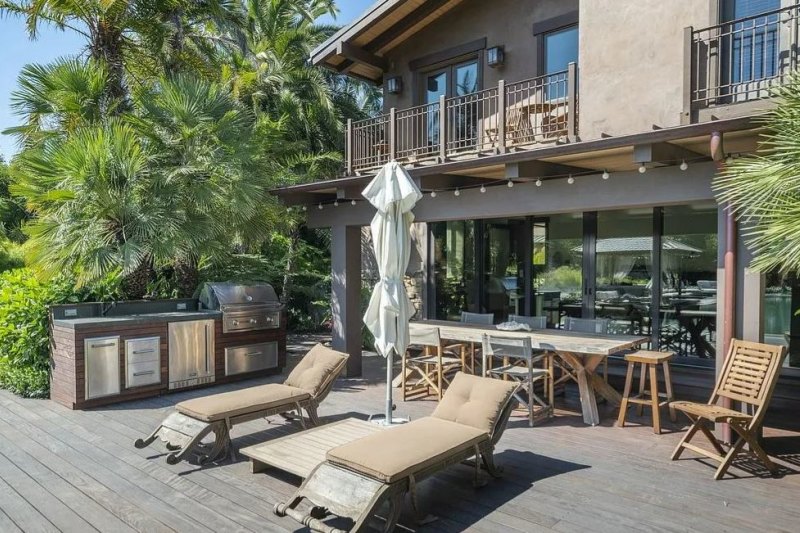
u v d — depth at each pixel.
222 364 8.23
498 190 7.12
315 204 9.30
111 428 6.01
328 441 4.75
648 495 4.21
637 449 5.28
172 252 7.56
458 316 10.53
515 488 4.38
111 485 4.46
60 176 7.51
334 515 3.93
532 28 9.04
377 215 5.68
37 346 7.35
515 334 6.76
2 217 16.53
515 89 9.26
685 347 7.96
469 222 10.30
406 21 10.27
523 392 7.19
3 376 7.81
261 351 8.71
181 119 8.48
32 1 9.38
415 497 3.71
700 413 4.71
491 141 8.70
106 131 7.89
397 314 5.54
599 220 8.73
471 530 3.71
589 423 6.12
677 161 5.36
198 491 4.34
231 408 5.08
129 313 8.11
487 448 4.46
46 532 3.70
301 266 15.38
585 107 7.64
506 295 9.84
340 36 10.33
